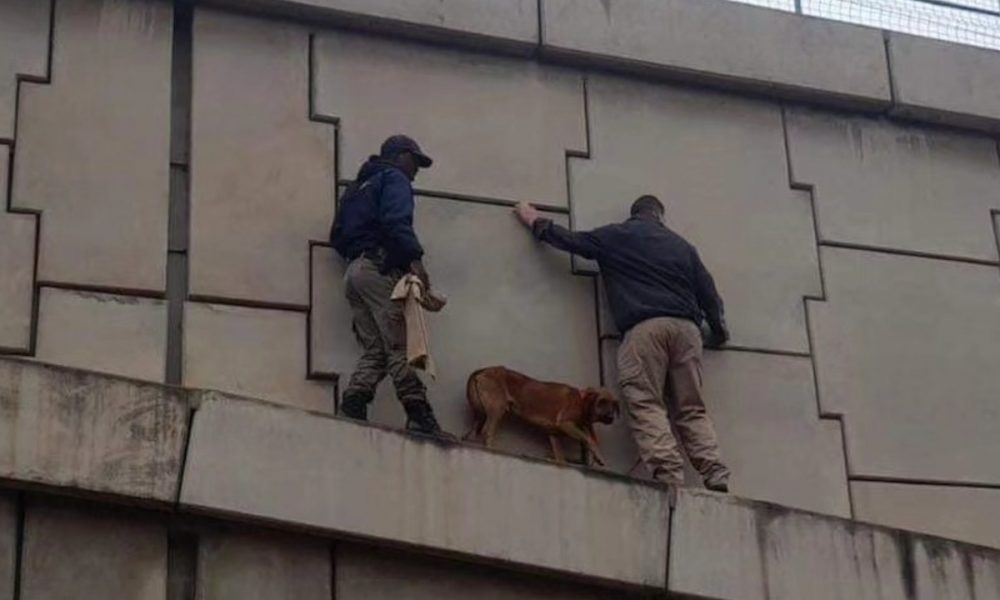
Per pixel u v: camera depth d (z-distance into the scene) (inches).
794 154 454.6
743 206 443.8
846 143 461.7
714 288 418.0
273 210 398.6
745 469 417.4
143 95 398.3
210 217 392.8
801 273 442.6
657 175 438.3
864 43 466.3
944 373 446.9
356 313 387.2
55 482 339.9
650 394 403.5
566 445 403.5
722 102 452.4
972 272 461.7
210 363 381.1
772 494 417.7
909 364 444.1
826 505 422.0
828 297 442.9
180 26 410.6
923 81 468.4
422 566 366.6
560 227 414.3
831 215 451.8
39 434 341.1
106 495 343.3
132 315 379.9
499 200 420.5
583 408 398.6
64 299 375.9
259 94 408.2
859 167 460.4
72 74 394.6
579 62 438.6
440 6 424.8
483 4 429.7
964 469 438.6
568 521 369.4
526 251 417.7
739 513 382.3
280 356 387.2
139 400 348.8
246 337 385.7
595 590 374.6
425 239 410.3
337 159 409.7
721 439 417.7
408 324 375.2
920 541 395.9
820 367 434.6
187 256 389.4
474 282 410.6
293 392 385.4
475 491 364.8
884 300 448.5
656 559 373.4
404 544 358.0
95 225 383.9
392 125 417.4
